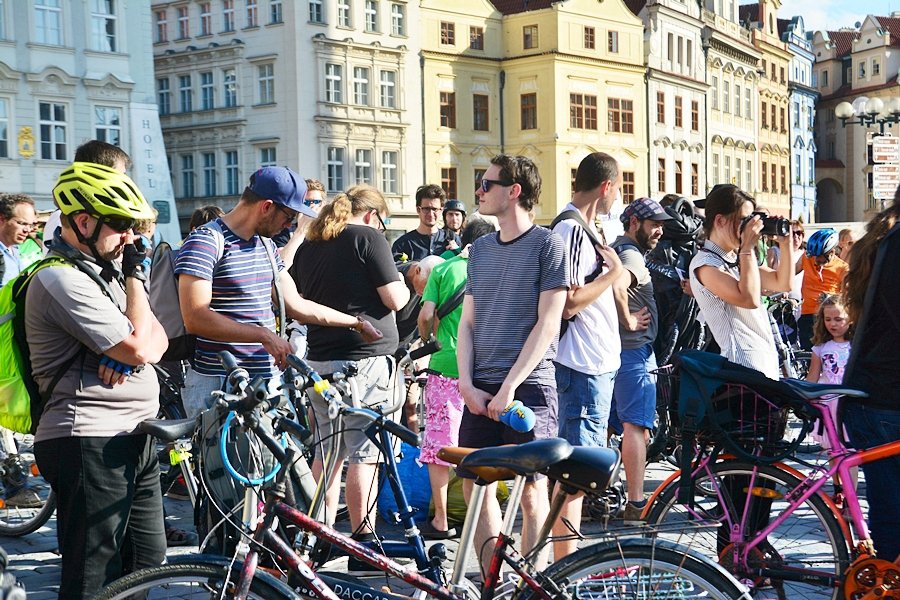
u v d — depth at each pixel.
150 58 36.19
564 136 48.81
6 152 32.75
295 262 6.22
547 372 4.77
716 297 5.38
